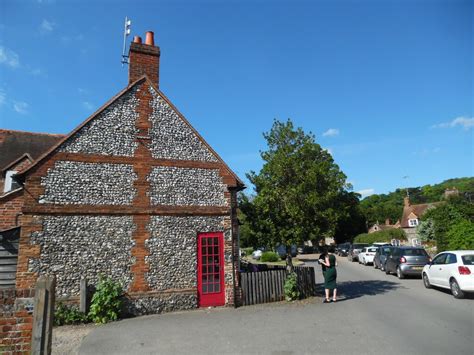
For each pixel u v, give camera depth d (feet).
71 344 26.94
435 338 25.64
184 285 40.52
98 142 40.01
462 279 41.22
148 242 39.83
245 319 34.22
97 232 38.04
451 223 75.72
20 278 34.47
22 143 57.67
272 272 45.21
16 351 17.56
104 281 35.81
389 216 255.70
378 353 22.70
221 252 43.06
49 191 36.91
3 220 43.86
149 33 48.55
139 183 40.75
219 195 44.34
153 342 26.76
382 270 78.84
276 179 47.06
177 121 44.50
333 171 68.59
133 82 43.52
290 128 49.60
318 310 37.78
